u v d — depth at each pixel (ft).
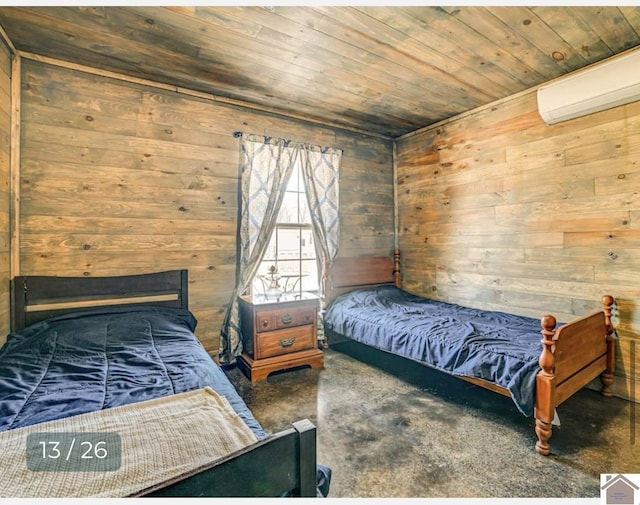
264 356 9.39
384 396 8.34
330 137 12.26
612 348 8.04
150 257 9.02
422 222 12.87
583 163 8.70
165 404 4.10
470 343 7.49
